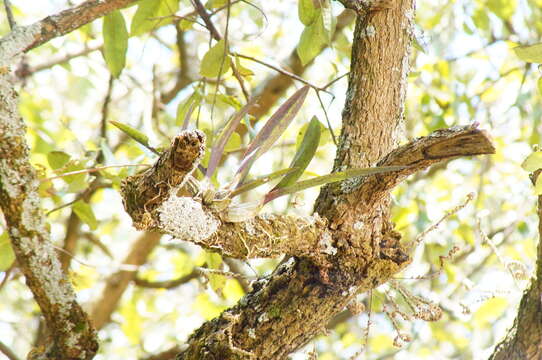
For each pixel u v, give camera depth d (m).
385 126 6.13
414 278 6.17
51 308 6.13
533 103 7.63
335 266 6.10
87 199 6.92
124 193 5.92
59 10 6.15
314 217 6.07
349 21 7.16
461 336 7.69
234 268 6.93
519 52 6.09
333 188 6.11
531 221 8.23
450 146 5.97
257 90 7.88
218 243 5.99
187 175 5.90
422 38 6.37
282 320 6.09
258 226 6.02
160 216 5.92
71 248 7.82
